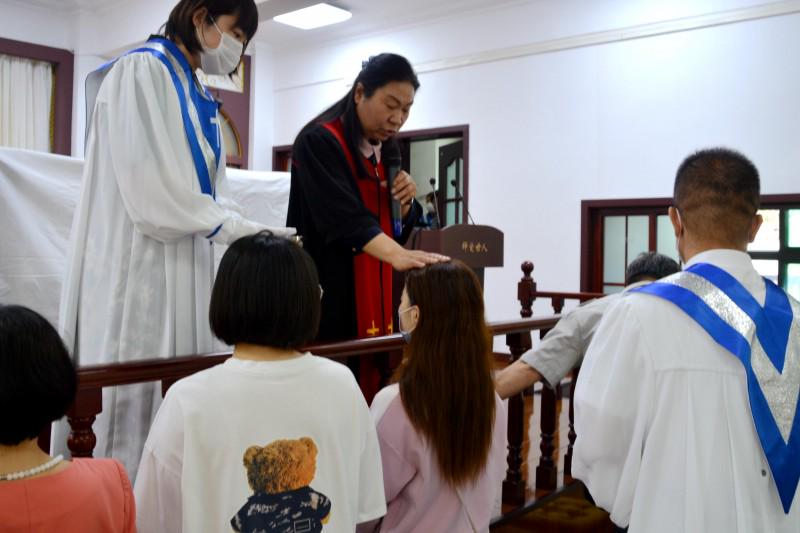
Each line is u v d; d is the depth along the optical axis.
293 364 1.26
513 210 7.09
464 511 1.71
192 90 1.94
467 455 1.66
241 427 1.18
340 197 1.95
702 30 6.02
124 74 1.82
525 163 7.01
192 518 1.14
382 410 1.69
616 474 1.45
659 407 1.37
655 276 2.31
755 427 1.33
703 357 1.37
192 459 1.15
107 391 1.83
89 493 1.06
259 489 1.18
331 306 2.11
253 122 8.96
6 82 7.79
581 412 1.47
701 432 1.34
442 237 4.07
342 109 2.12
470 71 7.37
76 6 7.92
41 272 3.22
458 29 7.43
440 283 1.67
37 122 8.02
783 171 5.66
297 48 8.86
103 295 1.84
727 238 1.48
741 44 5.84
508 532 2.66
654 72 6.27
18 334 1.00
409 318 1.73
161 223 1.76
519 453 2.80
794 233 5.68
